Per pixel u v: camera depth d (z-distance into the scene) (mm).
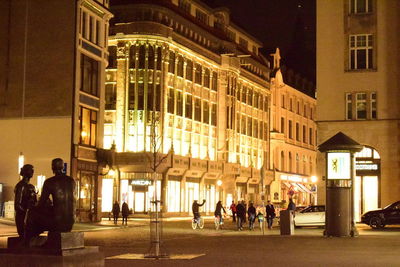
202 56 70625
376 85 45844
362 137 45656
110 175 61625
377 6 46250
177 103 66250
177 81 66062
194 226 40938
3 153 49031
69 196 11227
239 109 79875
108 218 58531
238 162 76688
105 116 62625
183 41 66500
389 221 38188
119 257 19359
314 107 108375
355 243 25891
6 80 49562
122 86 62344
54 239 11039
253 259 18453
